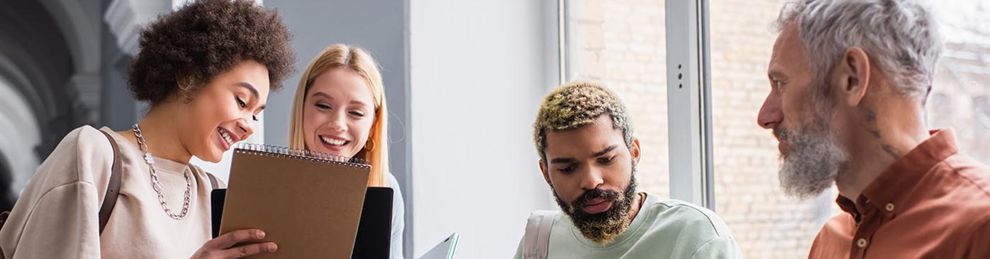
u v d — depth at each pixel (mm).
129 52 2961
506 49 3520
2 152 2881
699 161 2838
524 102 3547
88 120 2949
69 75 2947
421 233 3305
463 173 3396
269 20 1818
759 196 2629
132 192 1664
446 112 3379
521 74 3545
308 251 1548
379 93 2482
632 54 3246
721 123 2779
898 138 1242
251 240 1532
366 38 3346
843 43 1240
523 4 3570
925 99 1268
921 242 1200
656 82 3133
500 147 3479
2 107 2893
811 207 2434
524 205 3518
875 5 1234
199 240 1803
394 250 2514
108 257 1624
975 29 2037
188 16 1746
